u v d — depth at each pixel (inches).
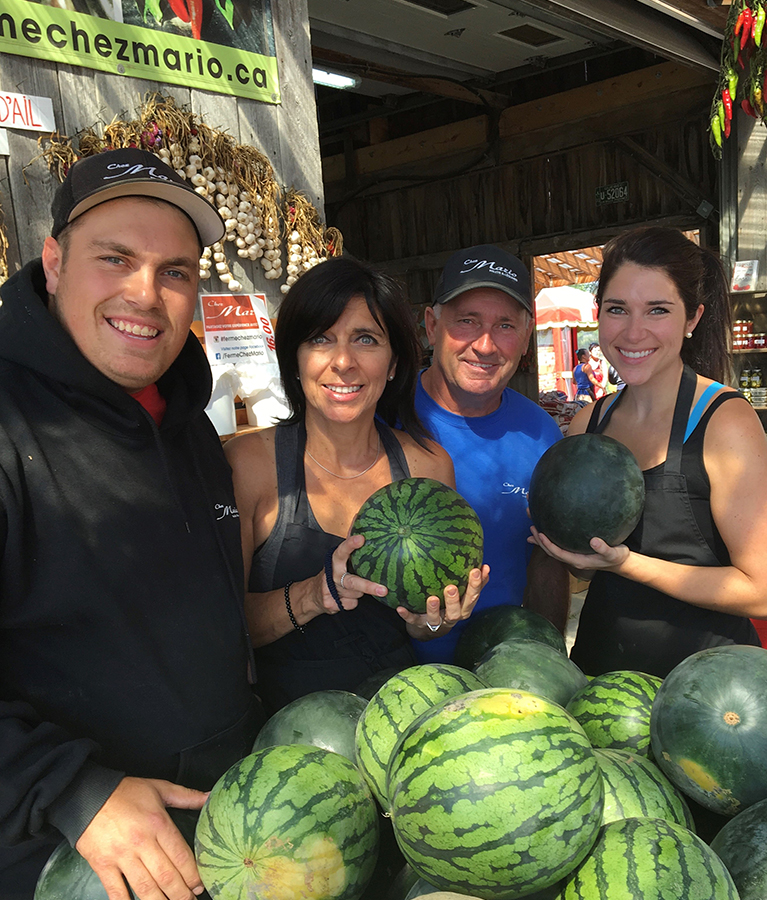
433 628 72.4
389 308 75.6
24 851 57.1
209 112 138.9
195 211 61.6
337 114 394.9
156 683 59.4
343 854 47.8
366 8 250.1
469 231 376.8
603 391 466.6
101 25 121.7
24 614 55.9
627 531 80.4
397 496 74.0
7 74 113.1
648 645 85.4
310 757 51.8
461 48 295.1
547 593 103.6
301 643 76.1
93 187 56.7
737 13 170.6
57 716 57.1
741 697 52.6
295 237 151.4
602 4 204.4
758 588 78.1
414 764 45.3
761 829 47.6
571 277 560.4
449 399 101.7
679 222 317.7
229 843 47.9
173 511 62.1
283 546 78.2
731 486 79.3
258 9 144.7
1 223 114.0
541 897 45.6
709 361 90.7
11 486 54.1
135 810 50.8
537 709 47.0
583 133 334.3
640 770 53.6
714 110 185.8
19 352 57.4
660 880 42.8
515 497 100.7
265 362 149.6
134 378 59.9
